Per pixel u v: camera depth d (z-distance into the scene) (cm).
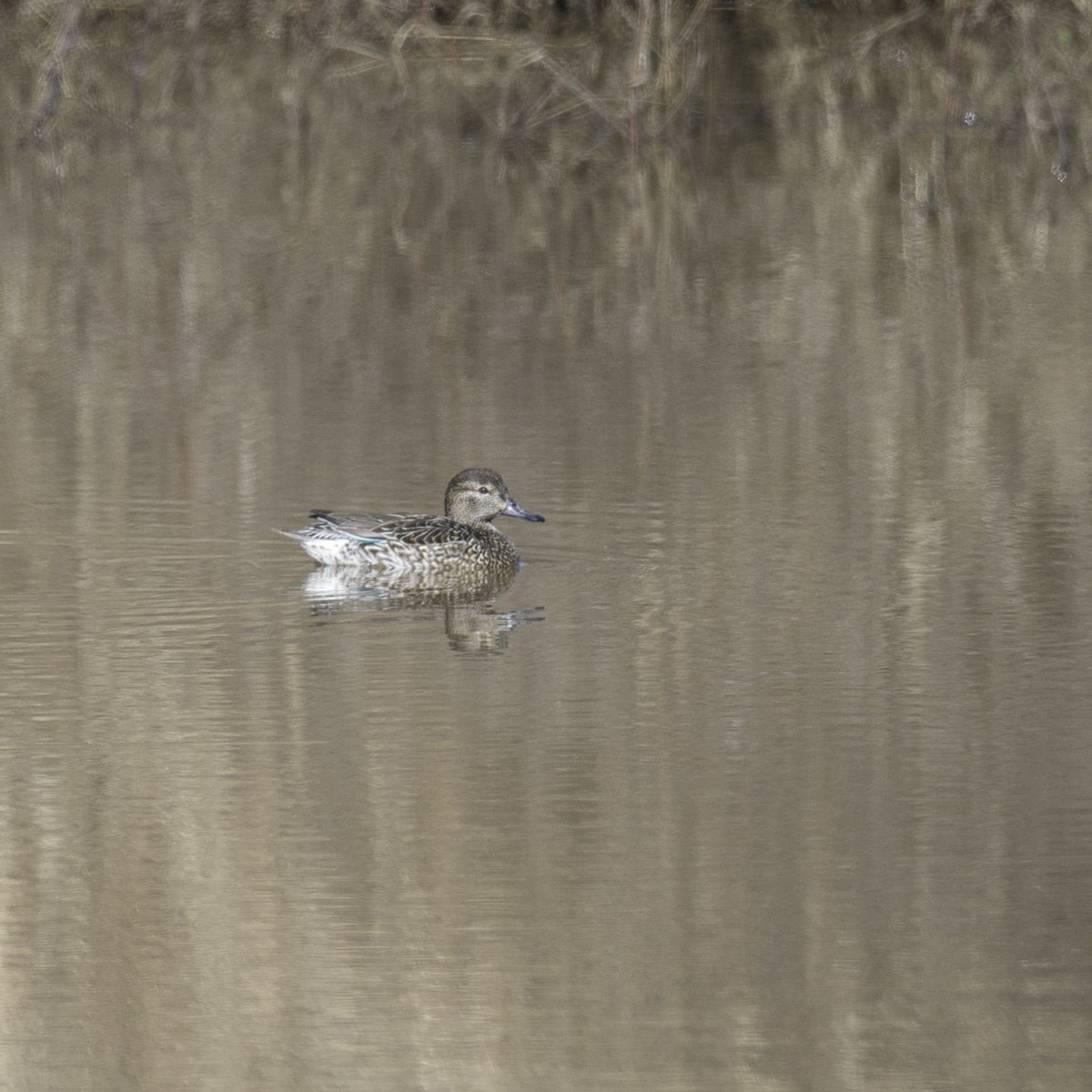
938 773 1130
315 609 1447
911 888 992
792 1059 862
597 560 1572
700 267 2842
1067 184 3478
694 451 1894
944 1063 856
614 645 1361
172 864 1029
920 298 2630
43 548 1575
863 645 1355
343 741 1182
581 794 1103
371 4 3853
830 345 2364
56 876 1017
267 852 1040
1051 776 1124
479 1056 862
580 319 2516
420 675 1298
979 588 1480
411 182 3547
